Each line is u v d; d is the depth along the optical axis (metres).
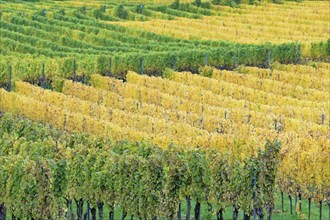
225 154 52.34
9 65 96.12
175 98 79.94
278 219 56.25
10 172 49.25
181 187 49.41
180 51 106.12
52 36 130.00
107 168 50.19
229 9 166.00
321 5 172.50
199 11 164.75
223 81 90.31
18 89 87.56
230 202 51.31
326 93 85.56
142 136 63.78
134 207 49.62
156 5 170.25
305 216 57.38
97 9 158.38
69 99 79.06
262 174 50.06
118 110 74.25
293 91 87.94
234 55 107.50
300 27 144.38
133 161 49.41
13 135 58.53
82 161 51.97
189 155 50.81
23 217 49.53
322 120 73.31
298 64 109.94
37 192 48.09
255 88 91.50
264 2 174.50
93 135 62.81
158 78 89.44
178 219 51.75
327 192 54.78
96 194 50.75
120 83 88.12
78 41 125.56
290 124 69.62
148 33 131.62
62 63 99.62
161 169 48.94
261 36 136.12
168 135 63.59
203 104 78.12
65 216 53.22
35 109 75.75
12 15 145.50
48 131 59.78
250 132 65.12
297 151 55.78
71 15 153.38
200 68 99.50
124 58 101.81
